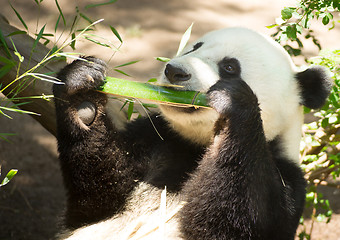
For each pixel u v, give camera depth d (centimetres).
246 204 784
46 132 1828
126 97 870
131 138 928
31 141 1756
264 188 793
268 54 877
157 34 2548
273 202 809
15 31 941
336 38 2567
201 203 787
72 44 932
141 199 887
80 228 884
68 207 890
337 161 1135
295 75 911
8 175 730
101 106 838
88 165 845
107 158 854
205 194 785
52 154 1709
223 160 777
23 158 1658
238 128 767
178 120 826
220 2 3014
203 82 784
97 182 855
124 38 2456
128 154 897
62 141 838
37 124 1869
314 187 1191
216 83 773
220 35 893
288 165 880
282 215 821
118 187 871
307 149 1172
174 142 930
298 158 914
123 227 868
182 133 903
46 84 940
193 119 821
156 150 937
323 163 1184
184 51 945
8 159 1634
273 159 855
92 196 861
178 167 907
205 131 852
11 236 1320
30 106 978
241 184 780
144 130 944
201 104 768
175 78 779
